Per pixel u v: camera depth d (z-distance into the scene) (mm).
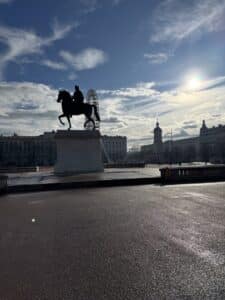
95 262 5133
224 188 16484
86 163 28812
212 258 5199
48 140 136625
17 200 13297
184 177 21172
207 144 138625
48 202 12312
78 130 28891
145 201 11891
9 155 130750
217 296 3781
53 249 5926
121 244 6137
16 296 3939
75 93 28953
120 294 3904
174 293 3891
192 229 7258
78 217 8969
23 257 5480
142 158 143875
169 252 5562
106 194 14469
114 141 139000
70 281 4371
